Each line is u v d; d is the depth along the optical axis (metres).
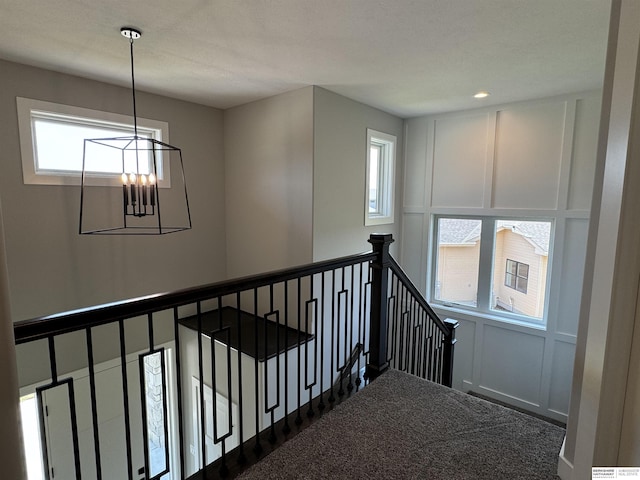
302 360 3.82
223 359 3.76
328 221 3.94
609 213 1.22
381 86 3.60
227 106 4.38
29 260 3.09
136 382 3.88
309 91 3.61
